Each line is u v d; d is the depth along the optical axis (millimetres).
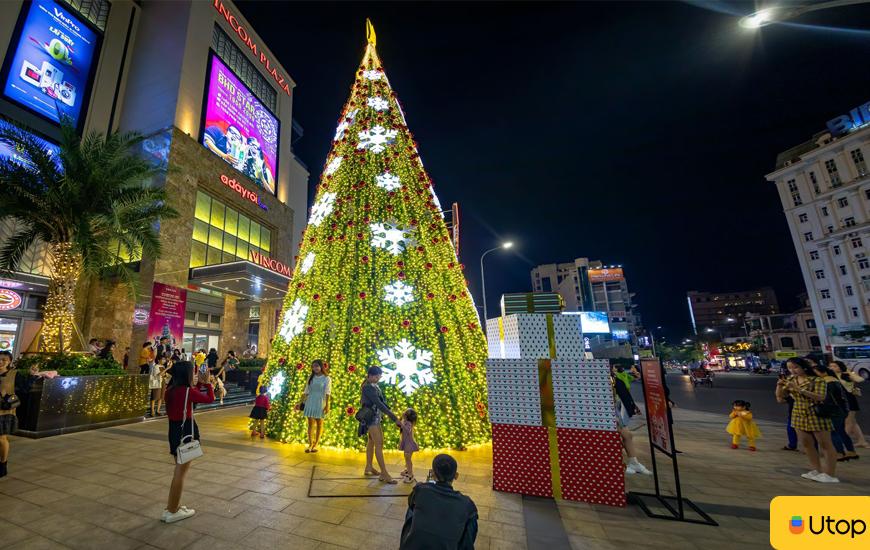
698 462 6508
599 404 4809
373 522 3943
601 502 4562
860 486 5105
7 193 9648
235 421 10359
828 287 47219
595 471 4668
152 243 11742
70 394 8547
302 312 8500
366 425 5418
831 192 47094
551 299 5750
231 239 21312
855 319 44594
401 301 8008
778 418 11812
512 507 4457
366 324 7895
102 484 5027
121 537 3586
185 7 20141
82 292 14602
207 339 20344
